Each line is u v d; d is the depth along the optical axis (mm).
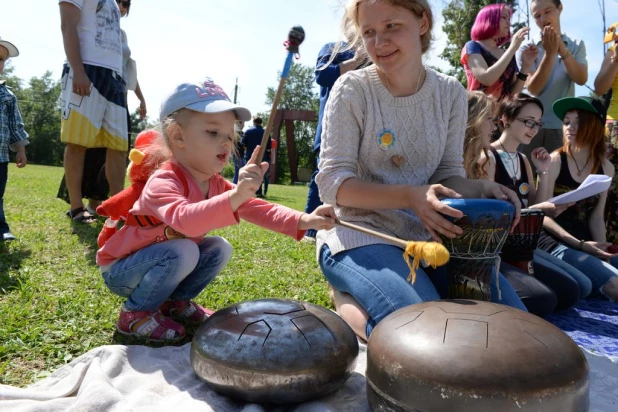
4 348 1908
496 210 1740
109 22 4113
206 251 2221
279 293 2918
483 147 2953
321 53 3666
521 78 4059
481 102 2873
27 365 1849
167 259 2018
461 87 2266
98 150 4723
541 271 2924
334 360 1563
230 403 1609
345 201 2053
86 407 1411
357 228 1840
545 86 4297
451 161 2281
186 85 2006
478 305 1497
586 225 3645
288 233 2004
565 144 3641
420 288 1894
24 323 2166
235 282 3061
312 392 1542
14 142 4230
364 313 2064
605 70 4371
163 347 1979
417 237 2160
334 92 2170
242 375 1513
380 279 1944
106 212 2135
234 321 1646
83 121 4090
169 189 1936
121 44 4348
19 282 2664
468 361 1254
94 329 2199
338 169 2104
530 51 3984
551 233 3547
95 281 2865
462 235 1765
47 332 2115
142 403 1554
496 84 4023
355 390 1717
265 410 1597
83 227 4355
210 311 2443
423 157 2191
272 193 13430
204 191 2148
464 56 4105
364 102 2141
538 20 4258
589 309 3059
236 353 1531
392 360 1360
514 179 3270
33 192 7340
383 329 1477
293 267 3635
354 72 2191
